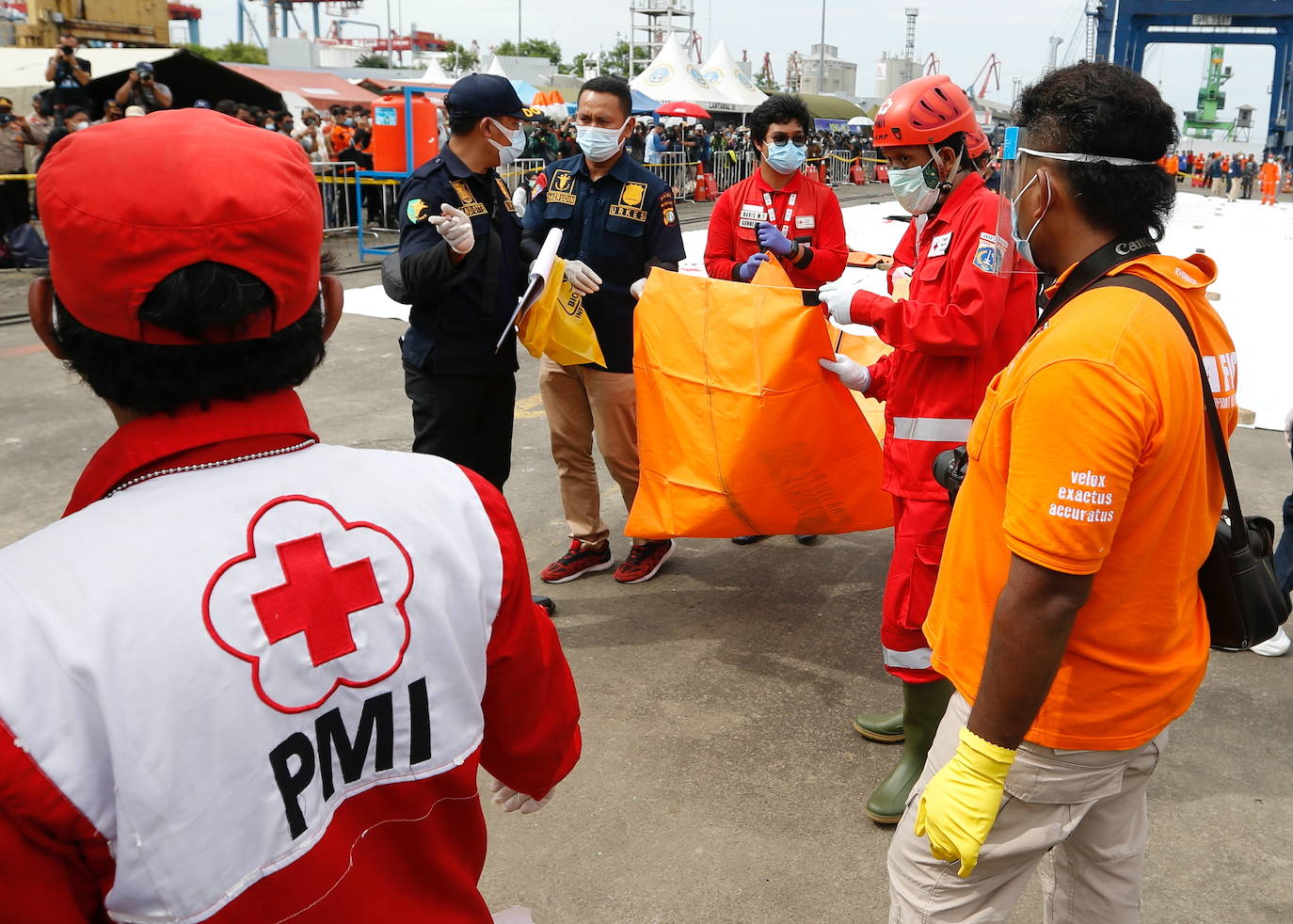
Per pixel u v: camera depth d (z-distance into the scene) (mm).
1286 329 9578
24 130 11430
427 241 3357
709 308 3219
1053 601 1398
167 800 850
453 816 1099
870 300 2637
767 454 3178
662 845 2723
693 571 4434
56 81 12625
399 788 1027
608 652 3725
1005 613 1433
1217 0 35281
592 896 2537
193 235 888
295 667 930
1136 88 1494
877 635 3881
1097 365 1362
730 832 2777
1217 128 85125
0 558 874
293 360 1009
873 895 2549
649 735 3219
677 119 27922
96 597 847
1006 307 2615
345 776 983
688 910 2492
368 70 54094
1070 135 1507
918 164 2613
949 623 1689
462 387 3584
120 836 836
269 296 952
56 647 816
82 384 1006
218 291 901
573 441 4168
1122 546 1462
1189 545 1519
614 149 3885
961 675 1660
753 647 3771
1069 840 1812
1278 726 3299
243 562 920
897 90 2662
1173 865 2646
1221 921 2457
